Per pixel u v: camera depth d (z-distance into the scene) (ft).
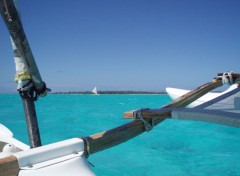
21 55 5.29
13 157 4.77
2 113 53.26
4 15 4.58
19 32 4.90
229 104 12.25
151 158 20.51
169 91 34.55
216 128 33.47
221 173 17.22
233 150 22.90
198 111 7.38
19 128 35.42
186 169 17.99
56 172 4.96
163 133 30.14
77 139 5.91
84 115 49.57
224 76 14.58
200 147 24.08
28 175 4.70
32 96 5.94
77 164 5.31
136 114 7.97
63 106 71.97
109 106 72.95
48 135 31.04
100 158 20.47
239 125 6.66
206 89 13.03
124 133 7.29
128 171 17.66
